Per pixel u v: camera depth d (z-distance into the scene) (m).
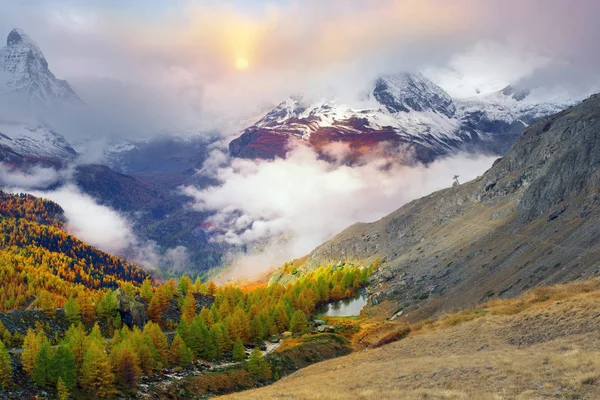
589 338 51.97
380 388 51.44
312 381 69.38
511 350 56.84
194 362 123.38
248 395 64.81
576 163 168.38
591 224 131.50
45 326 124.81
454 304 150.62
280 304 181.25
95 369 90.62
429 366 56.12
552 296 76.12
